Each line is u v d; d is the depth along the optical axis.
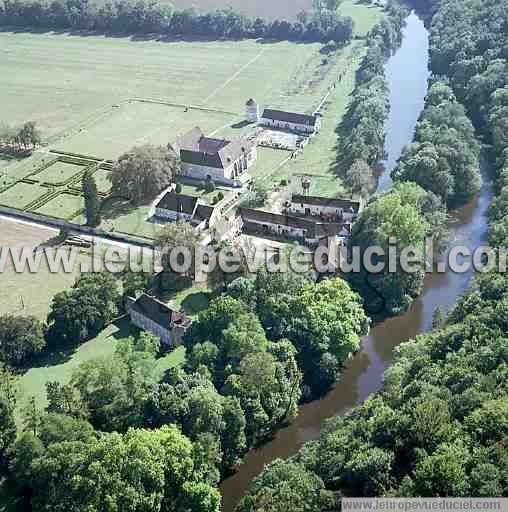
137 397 179.00
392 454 150.00
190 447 161.12
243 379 183.50
